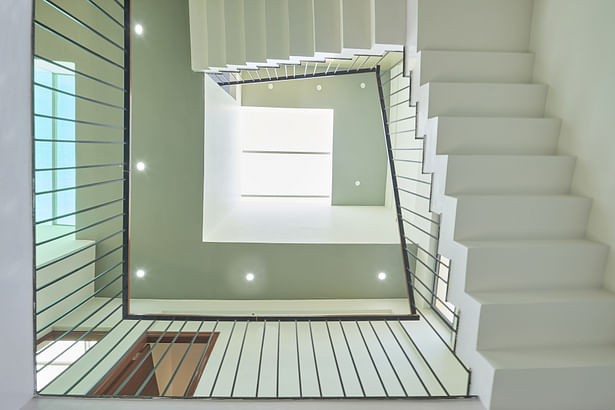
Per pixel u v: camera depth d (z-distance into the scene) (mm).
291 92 6309
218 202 5066
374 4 2498
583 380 1449
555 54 2154
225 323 4145
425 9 2303
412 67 2424
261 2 3365
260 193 7055
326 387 3268
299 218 5641
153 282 4520
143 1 4156
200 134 4348
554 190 1994
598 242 1792
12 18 1133
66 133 4727
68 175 4820
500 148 2086
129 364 3520
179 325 4016
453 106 2168
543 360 1477
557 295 1641
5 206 1113
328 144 6973
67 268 4035
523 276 1703
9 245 1138
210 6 3750
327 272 4531
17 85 1163
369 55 2844
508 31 2377
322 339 3943
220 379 3312
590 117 1893
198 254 4469
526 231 1836
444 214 1910
